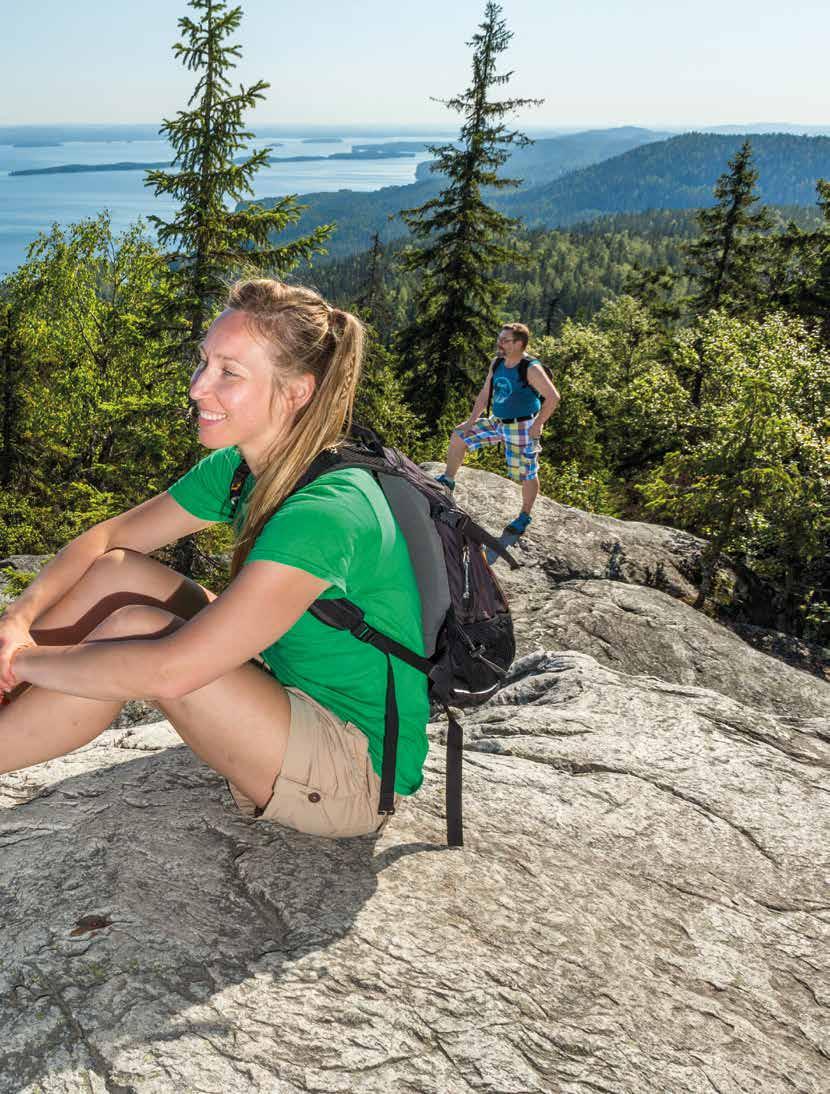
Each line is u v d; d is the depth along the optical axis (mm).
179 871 1938
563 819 2617
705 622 7672
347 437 1936
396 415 20047
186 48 12492
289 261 13438
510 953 1887
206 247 13141
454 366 24266
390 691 1926
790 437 12125
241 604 1605
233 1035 1505
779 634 9508
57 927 1715
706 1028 1835
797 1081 1761
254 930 1795
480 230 23328
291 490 1782
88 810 2180
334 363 1779
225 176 13031
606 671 4137
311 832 2027
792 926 2355
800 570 12820
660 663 6785
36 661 1726
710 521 11734
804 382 16438
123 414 13438
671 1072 1667
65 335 26656
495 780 2803
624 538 9664
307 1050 1502
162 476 13547
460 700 2057
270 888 1926
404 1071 1501
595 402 39031
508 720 3529
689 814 2828
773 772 3215
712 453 11680
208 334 1778
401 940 1830
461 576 1951
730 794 3000
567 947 1962
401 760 2027
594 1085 1575
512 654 2135
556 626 7113
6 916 1745
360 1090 1441
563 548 8828
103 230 25578
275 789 1930
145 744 2736
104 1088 1367
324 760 1940
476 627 2002
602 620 7266
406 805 2473
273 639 1649
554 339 50188
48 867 1913
